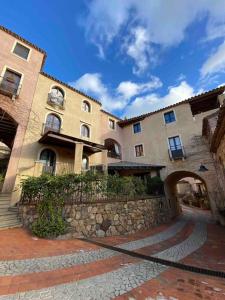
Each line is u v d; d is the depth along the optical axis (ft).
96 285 10.50
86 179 25.26
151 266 13.91
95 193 25.70
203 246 21.08
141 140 61.62
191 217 50.06
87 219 23.12
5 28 39.32
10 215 23.40
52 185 22.41
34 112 39.11
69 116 47.24
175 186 62.49
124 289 10.16
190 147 49.60
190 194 91.35
